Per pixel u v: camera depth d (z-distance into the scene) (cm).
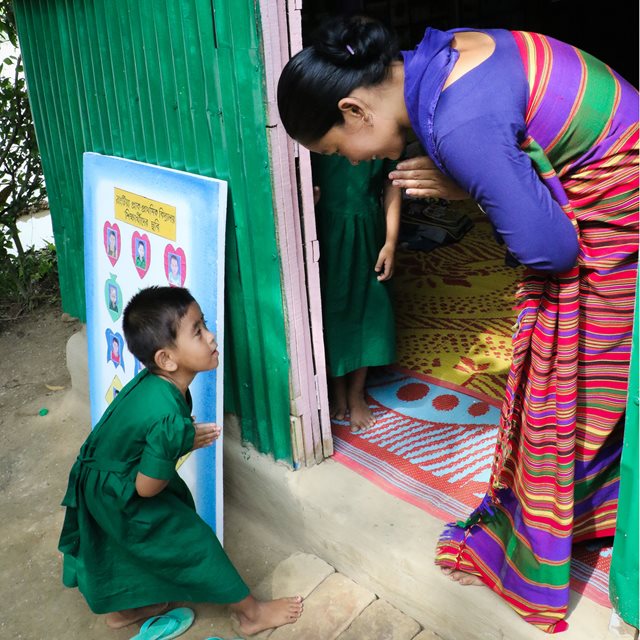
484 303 387
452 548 220
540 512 187
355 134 166
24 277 516
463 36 162
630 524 172
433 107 152
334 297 276
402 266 437
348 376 306
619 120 157
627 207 161
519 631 202
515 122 150
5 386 426
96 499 218
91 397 334
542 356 174
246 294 250
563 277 166
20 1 324
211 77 228
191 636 244
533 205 150
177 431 208
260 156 224
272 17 207
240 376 271
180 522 225
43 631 256
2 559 292
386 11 490
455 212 496
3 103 484
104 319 313
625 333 173
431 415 300
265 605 239
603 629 194
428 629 230
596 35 581
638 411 161
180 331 213
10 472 348
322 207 269
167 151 265
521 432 189
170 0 231
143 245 279
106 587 234
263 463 274
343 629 234
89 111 303
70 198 346
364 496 254
